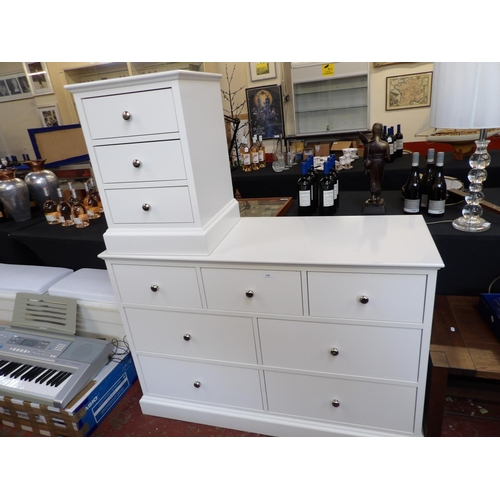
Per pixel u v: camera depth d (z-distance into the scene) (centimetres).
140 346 159
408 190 175
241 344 143
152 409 172
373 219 155
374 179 178
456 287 164
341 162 299
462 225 152
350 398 140
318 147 378
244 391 153
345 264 116
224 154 152
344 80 412
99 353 174
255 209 204
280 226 157
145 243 136
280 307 130
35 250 227
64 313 184
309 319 129
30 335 188
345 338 129
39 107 471
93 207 226
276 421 153
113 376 177
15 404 163
